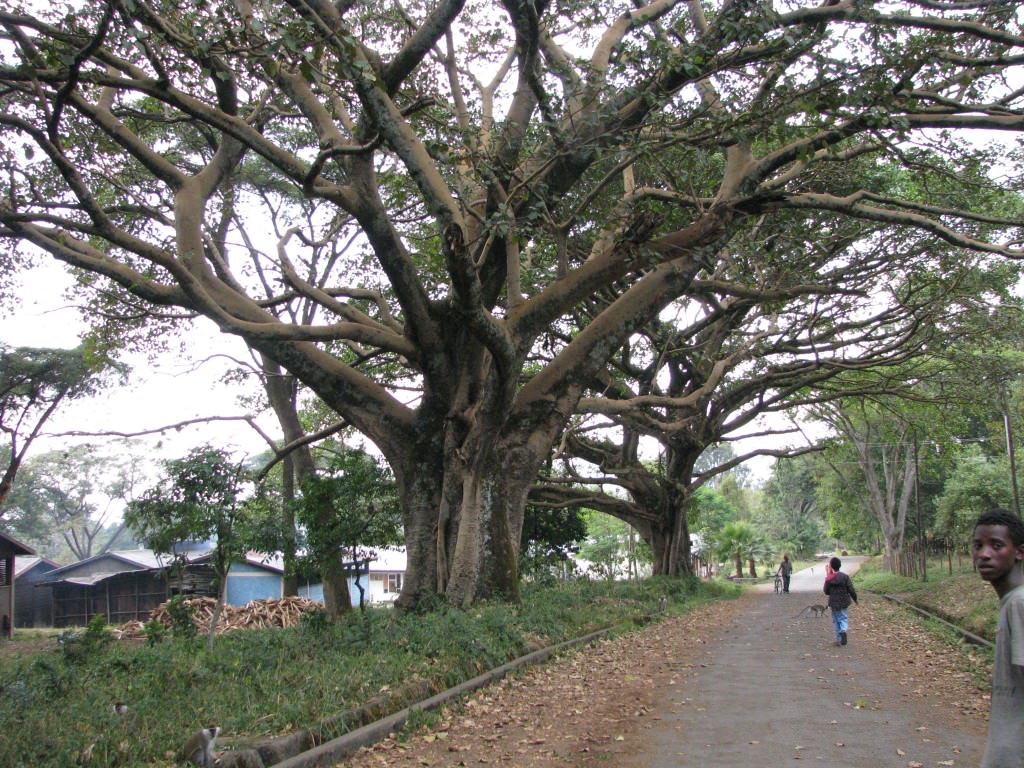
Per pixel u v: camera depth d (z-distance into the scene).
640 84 12.85
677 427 20.11
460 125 14.49
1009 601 3.14
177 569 12.85
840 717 8.51
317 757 6.36
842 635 15.28
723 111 13.13
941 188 19.03
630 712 8.95
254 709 7.32
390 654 9.95
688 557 33.47
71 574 40.16
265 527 12.09
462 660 10.27
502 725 8.25
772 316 23.05
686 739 7.64
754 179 14.66
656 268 15.40
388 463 15.56
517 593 14.94
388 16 15.85
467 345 14.61
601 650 14.05
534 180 13.62
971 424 42.16
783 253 20.20
